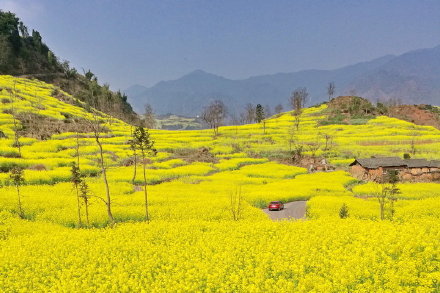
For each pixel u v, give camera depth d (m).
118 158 70.56
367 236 20.28
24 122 91.19
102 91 167.75
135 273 18.98
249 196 46.56
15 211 34.34
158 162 73.44
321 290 14.63
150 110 183.38
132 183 53.84
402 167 67.50
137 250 22.36
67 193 43.09
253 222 28.05
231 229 25.89
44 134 86.12
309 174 70.50
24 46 179.38
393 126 128.88
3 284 18.64
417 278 14.81
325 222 25.56
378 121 137.62
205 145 95.06
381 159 70.00
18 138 74.81
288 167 76.00
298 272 16.84
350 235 21.09
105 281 18.31
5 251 22.81
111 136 95.75
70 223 32.38
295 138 109.44
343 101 171.75
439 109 179.25
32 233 28.11
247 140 106.62
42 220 32.72
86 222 32.31
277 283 15.71
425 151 86.38
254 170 71.31
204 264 18.50
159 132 123.12
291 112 188.62
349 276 15.42
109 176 56.03
